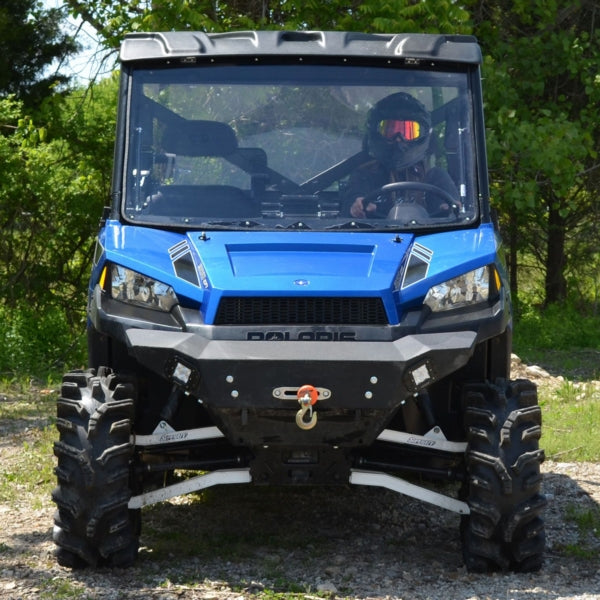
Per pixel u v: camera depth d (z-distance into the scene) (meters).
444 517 8.21
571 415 12.39
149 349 6.34
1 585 6.37
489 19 22.80
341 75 7.57
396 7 17.69
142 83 7.54
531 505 6.52
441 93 7.57
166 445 6.98
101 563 6.68
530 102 23.48
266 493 8.71
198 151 7.40
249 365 6.21
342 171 7.39
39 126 23.84
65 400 6.62
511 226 25.50
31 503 8.42
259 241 6.82
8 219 21.92
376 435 6.49
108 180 22.84
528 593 6.31
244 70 7.56
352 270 6.58
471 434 6.58
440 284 6.60
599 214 25.72
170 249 6.78
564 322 22.02
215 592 6.29
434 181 7.38
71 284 23.25
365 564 6.94
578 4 21.91
